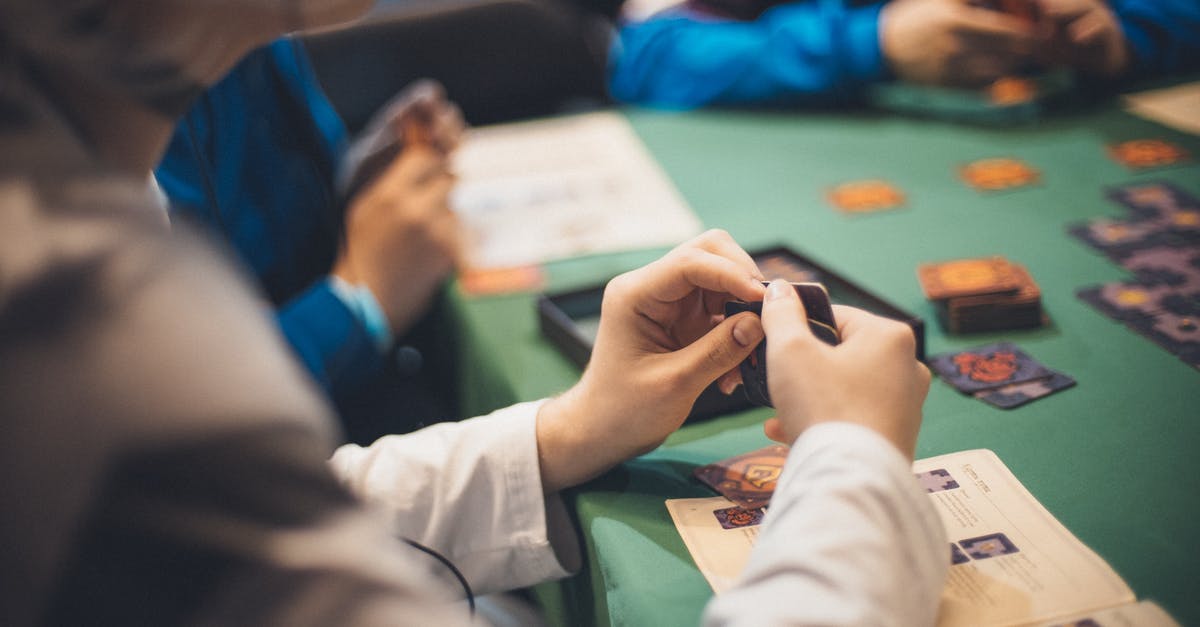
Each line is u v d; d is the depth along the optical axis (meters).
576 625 0.81
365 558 0.39
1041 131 1.49
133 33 0.46
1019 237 1.15
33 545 0.36
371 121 1.88
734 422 0.84
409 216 1.23
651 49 1.82
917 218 1.24
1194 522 0.65
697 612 0.62
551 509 0.77
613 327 0.75
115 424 0.36
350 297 1.19
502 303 1.13
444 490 0.77
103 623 0.36
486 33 1.92
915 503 0.55
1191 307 0.95
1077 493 0.69
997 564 0.62
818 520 0.52
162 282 0.38
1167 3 1.64
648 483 0.76
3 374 0.35
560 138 1.66
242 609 0.37
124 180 0.42
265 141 1.22
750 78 1.71
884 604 0.49
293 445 0.38
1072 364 0.87
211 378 0.37
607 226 1.31
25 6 0.42
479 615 0.87
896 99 1.70
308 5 0.51
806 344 0.61
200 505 0.36
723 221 1.28
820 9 1.73
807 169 1.44
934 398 0.84
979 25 1.60
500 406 0.99
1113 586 0.59
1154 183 1.26
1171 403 0.80
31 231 0.37
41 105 0.42
